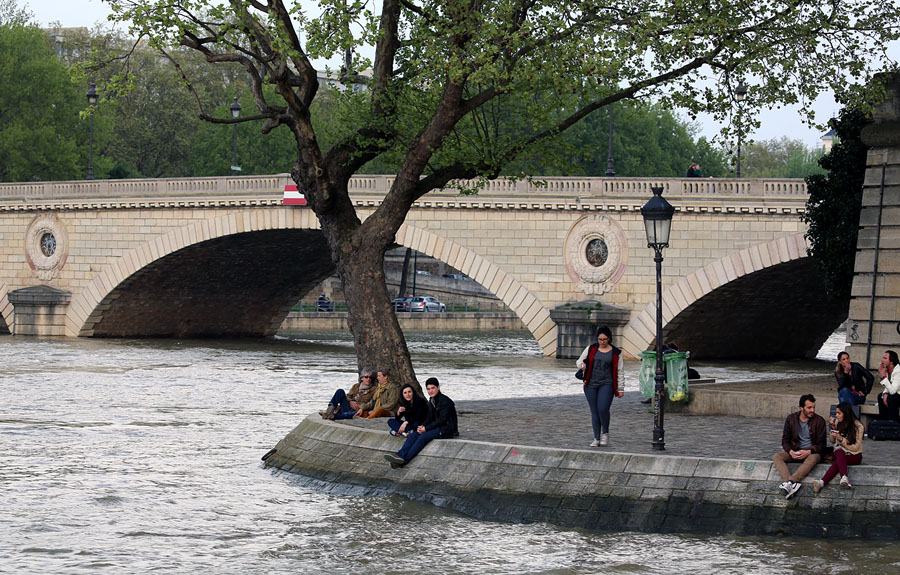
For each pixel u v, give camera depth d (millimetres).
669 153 121938
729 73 33125
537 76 31250
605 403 25094
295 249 81000
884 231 30391
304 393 48938
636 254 65875
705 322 67938
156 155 120938
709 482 22438
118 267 78562
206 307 87562
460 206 69250
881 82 31344
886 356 27328
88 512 25297
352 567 21078
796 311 71688
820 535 21500
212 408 43281
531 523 23344
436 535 22812
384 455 26453
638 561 20812
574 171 35406
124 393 47719
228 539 23031
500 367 62625
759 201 61906
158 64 125000
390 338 31859
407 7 33844
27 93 99000
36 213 81625
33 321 80875
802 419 22031
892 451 24469
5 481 28562
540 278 68250
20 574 20719
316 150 31906
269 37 31297
